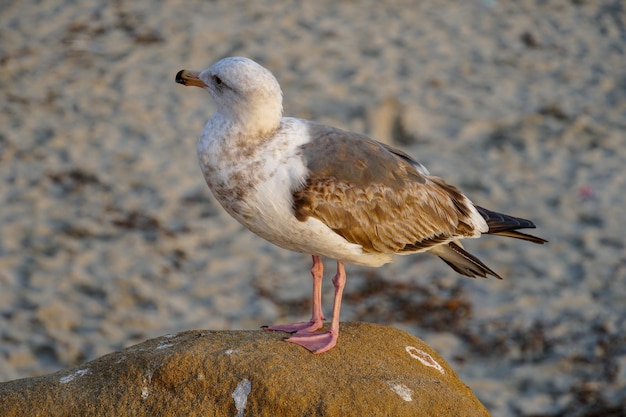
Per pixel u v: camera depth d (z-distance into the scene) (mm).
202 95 19281
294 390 6785
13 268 14742
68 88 19156
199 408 6816
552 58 21094
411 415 6758
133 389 6953
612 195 16859
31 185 16547
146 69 19859
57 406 6965
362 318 14141
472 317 14211
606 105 19484
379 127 18391
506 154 17922
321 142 7910
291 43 20969
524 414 12414
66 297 14281
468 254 8625
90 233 15586
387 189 8039
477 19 22641
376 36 21562
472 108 19125
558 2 23547
